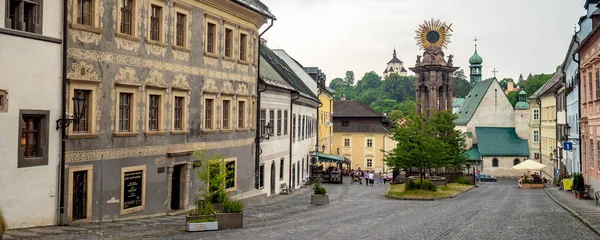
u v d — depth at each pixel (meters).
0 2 18.41
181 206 28.20
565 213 26.08
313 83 68.62
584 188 37.38
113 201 23.28
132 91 24.16
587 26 48.81
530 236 18.16
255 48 36.12
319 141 75.31
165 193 26.72
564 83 60.28
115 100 23.23
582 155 41.72
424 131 52.50
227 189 32.56
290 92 48.41
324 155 64.69
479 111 100.06
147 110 25.20
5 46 18.55
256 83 36.56
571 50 53.34
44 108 19.95
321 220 24.39
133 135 24.28
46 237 17.53
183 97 27.94
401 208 31.25
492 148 96.62
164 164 26.53
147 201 25.44
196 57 28.84
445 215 26.11
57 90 20.45
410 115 52.66
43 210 20.03
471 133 100.12
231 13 32.06
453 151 66.25
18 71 19.00
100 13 22.31
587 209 27.50
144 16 24.88
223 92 31.59
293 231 20.11
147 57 25.08
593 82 36.25
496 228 20.38
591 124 37.06
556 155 66.88
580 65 42.53
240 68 33.84
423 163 47.69
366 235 18.86
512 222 22.30
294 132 51.34
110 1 22.88
